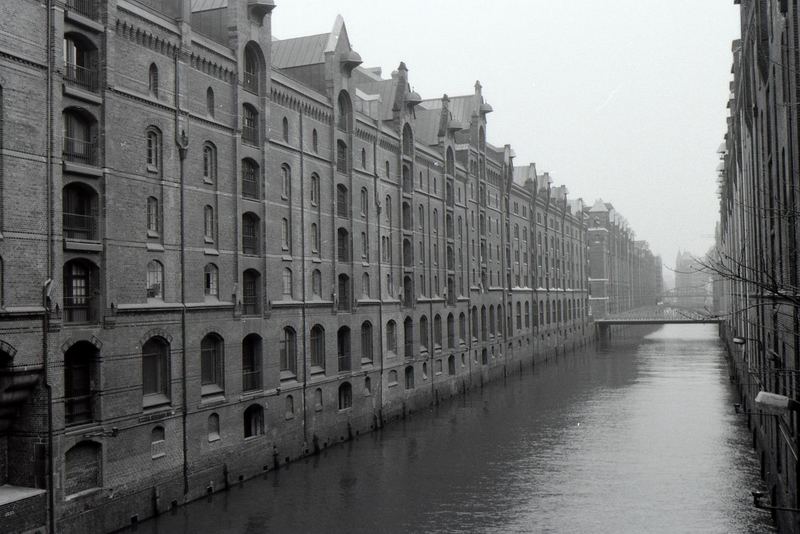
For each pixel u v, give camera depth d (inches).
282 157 1427.2
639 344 4692.4
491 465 1427.2
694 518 1100.5
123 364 1024.2
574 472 1374.3
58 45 920.9
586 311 4773.6
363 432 1732.3
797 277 746.8
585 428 1800.0
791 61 726.5
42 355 892.6
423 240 2154.3
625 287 6786.4
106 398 992.9
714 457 1493.6
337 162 1662.2
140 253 1063.6
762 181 1136.8
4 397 864.3
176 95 1146.7
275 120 1413.6
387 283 1916.8
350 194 1700.3
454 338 2364.7
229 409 1248.2
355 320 1713.8
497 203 2930.6
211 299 1222.9
